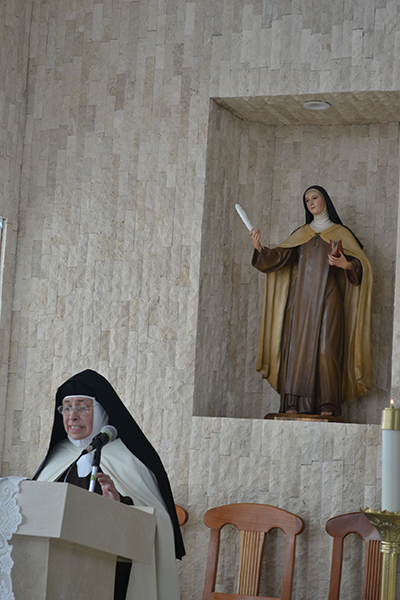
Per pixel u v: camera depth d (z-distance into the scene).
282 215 7.51
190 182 7.07
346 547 6.09
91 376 4.91
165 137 7.19
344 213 7.30
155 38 7.34
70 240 7.37
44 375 7.27
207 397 7.06
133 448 4.87
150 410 6.88
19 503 2.63
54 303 7.33
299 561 6.22
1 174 7.34
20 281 7.45
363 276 6.78
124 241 7.21
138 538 3.12
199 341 6.96
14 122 7.51
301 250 6.96
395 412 4.68
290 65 6.91
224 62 7.10
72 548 2.79
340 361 6.81
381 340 7.05
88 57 7.54
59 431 5.07
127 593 4.26
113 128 7.37
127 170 7.28
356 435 6.29
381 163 7.28
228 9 7.14
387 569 4.65
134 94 7.34
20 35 7.62
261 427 6.52
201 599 6.39
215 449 6.61
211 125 7.15
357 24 6.77
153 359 6.96
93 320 7.20
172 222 7.09
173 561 4.57
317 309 6.80
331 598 5.87
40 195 7.51
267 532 6.14
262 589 6.25
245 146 7.54
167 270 7.04
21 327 7.39
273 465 6.44
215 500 6.54
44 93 7.62
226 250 7.34
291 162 7.55
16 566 2.64
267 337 7.09
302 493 6.33
